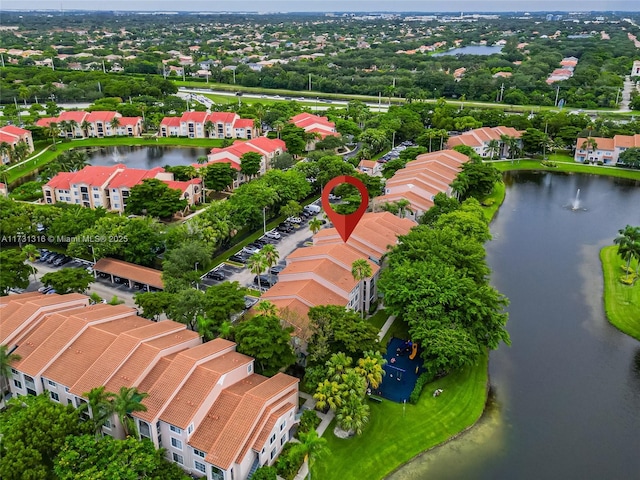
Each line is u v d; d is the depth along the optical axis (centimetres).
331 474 7900
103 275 13300
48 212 14862
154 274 12550
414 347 10262
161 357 8562
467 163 19412
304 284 10862
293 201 16325
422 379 9575
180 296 10388
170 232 13312
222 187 19012
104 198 18175
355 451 8288
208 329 9619
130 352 8512
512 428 9038
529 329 11844
